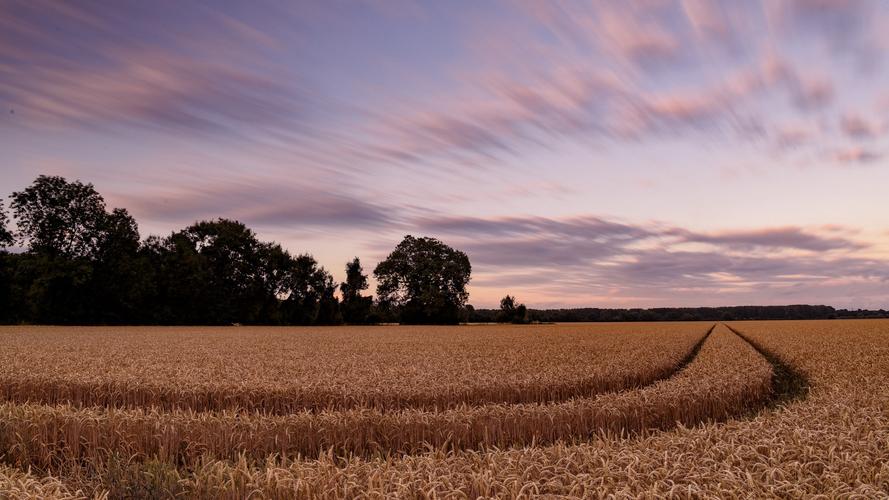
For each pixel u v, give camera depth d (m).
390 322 84.94
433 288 80.31
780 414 8.70
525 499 5.07
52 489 6.35
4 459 8.73
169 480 6.48
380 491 5.32
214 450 8.74
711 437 7.09
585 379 16.52
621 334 49.00
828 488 5.17
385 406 13.18
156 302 65.94
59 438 9.23
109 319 61.47
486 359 22.98
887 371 18.59
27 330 45.53
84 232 59.12
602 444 6.90
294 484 5.70
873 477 5.61
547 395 15.22
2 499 5.75
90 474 7.99
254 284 75.69
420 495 5.35
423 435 9.32
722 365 19.84
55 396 14.86
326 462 6.21
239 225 77.00
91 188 59.69
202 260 70.38
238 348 29.22
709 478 5.36
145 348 28.39
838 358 23.92
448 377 16.17
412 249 83.38
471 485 5.50
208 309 70.44
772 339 38.84
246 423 9.32
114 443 9.00
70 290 57.78
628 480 5.36
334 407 13.10
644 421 11.03
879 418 8.33
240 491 5.91
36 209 56.69
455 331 56.16
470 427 9.48
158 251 69.31
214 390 13.71
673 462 5.82
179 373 16.84
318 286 81.25
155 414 9.88
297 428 9.29
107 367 18.70
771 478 5.36
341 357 23.84
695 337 43.00
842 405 9.26
